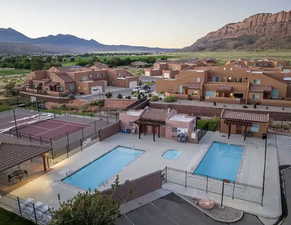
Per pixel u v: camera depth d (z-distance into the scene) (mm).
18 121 42875
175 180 22656
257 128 33219
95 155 28391
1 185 22016
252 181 22453
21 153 22297
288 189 21328
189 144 31438
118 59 144375
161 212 17969
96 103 53188
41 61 122500
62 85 65438
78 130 37719
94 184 22969
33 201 19094
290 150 29422
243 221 17031
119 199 18516
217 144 31812
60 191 21188
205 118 43375
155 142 32188
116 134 35438
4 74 105312
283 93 49531
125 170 24906
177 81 58000
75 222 12141
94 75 75438
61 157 27875
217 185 21797
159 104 51219
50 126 40031
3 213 17703
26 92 67562
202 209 18266
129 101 49500
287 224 16891
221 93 51906
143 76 102125
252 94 48938
